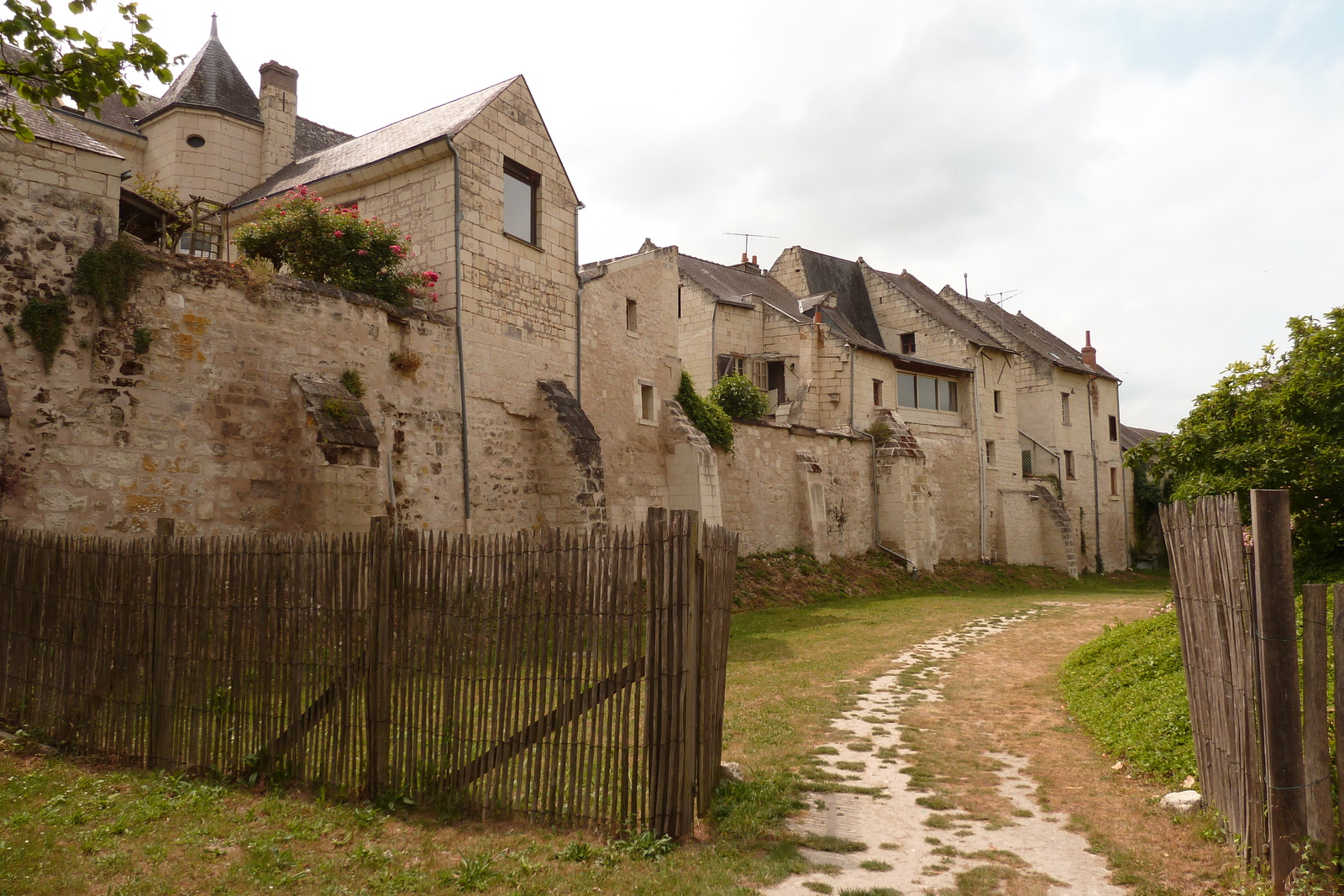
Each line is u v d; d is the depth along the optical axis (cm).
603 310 1930
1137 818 585
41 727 711
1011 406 3553
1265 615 449
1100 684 959
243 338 1177
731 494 2305
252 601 633
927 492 2880
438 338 1467
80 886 438
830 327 2883
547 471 1658
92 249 1035
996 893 467
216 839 512
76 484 999
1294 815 438
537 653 548
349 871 471
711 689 581
